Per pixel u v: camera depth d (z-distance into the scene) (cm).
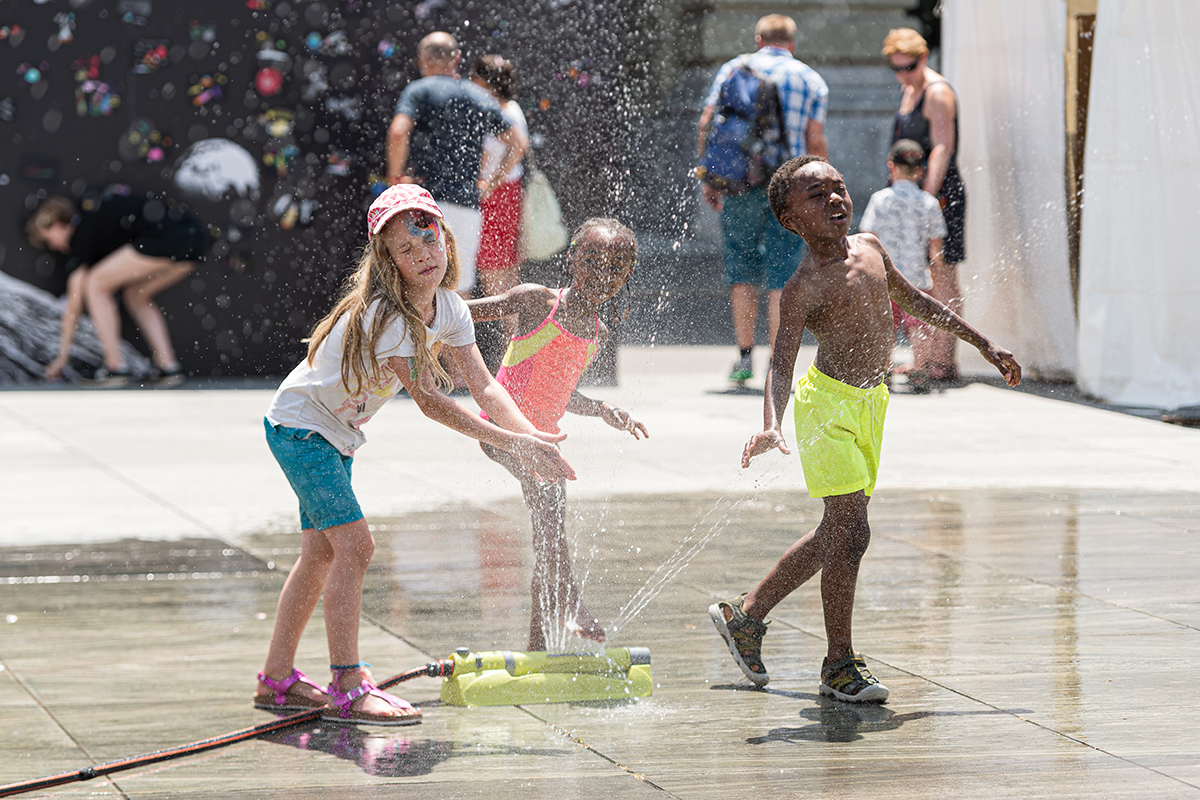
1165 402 2244
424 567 1345
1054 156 2381
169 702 988
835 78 3266
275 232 2692
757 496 1644
